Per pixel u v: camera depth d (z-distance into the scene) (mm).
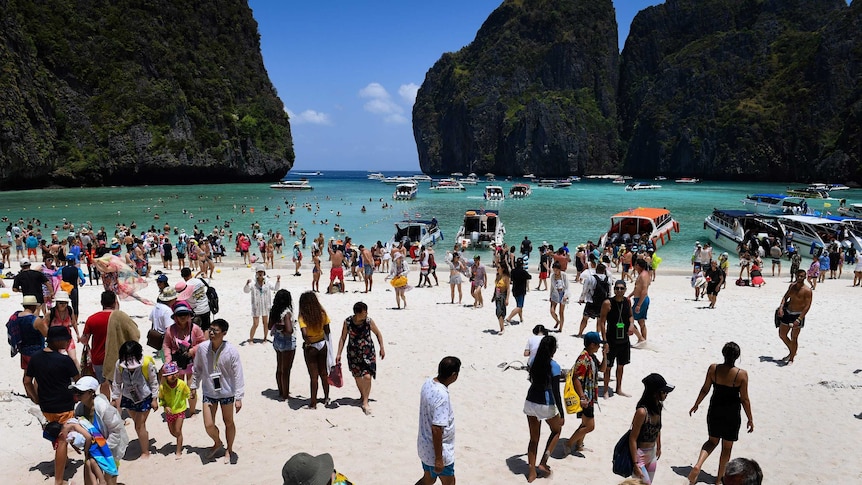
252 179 113688
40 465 6840
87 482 5789
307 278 22750
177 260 29172
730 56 162000
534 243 38188
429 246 34219
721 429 6504
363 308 8266
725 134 146125
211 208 60094
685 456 7367
